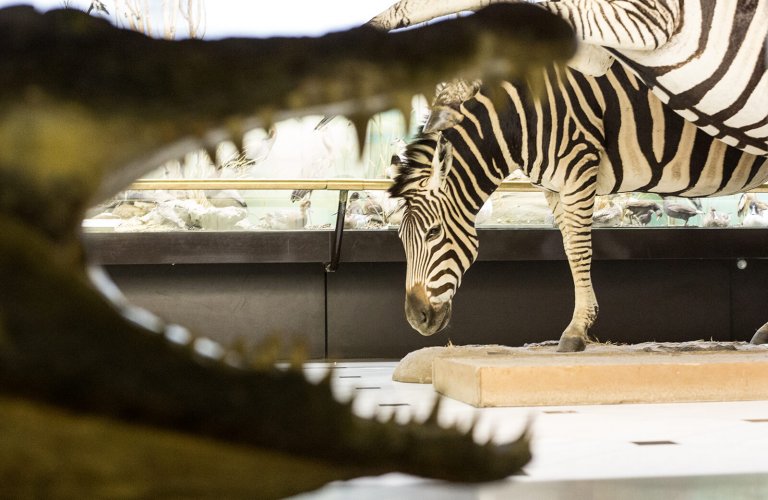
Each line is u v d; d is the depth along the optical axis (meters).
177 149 0.78
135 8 5.77
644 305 7.26
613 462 2.11
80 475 0.66
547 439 2.51
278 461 0.68
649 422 2.92
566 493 1.71
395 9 4.05
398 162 4.96
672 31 4.13
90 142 0.73
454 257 4.94
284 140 6.06
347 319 6.91
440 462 0.72
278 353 0.68
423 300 4.90
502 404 3.43
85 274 0.68
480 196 5.03
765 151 4.55
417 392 4.00
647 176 5.17
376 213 6.64
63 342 0.64
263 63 0.76
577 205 4.96
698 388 3.61
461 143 4.98
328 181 6.04
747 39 4.16
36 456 0.65
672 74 4.25
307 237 6.55
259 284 6.84
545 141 4.95
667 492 1.73
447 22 0.78
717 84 4.23
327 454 0.68
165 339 0.66
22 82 0.72
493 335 7.05
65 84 0.73
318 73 0.76
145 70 0.74
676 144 5.11
